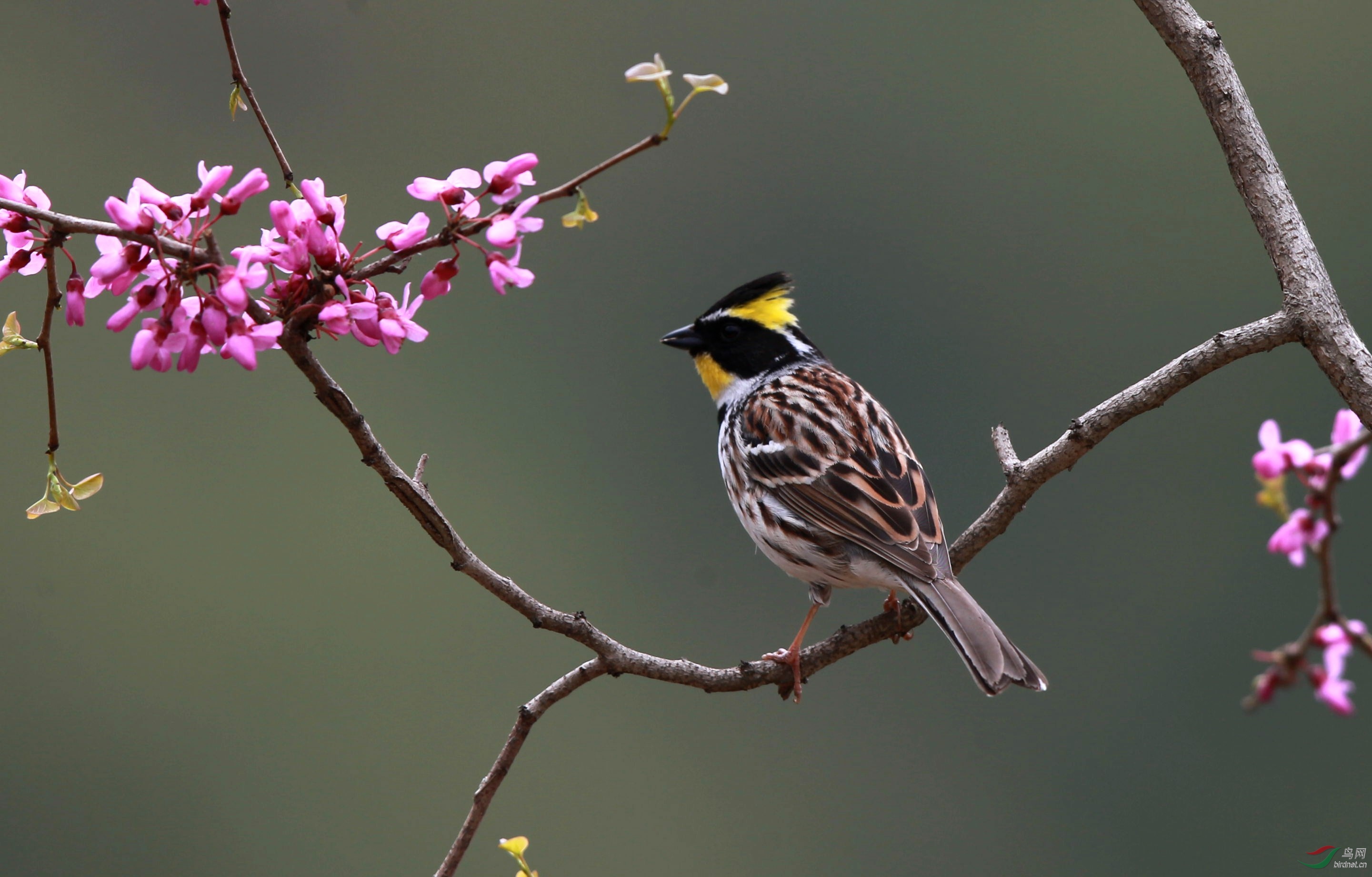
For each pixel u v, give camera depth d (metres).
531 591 33.59
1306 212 37.16
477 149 36.88
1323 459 4.92
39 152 34.47
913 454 12.12
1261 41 39.03
